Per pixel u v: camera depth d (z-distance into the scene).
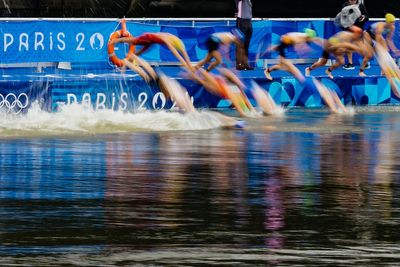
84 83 32.16
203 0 50.97
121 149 23.45
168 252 13.83
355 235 14.87
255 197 17.69
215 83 33.94
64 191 18.03
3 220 15.62
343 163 21.83
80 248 14.00
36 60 32.81
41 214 16.09
